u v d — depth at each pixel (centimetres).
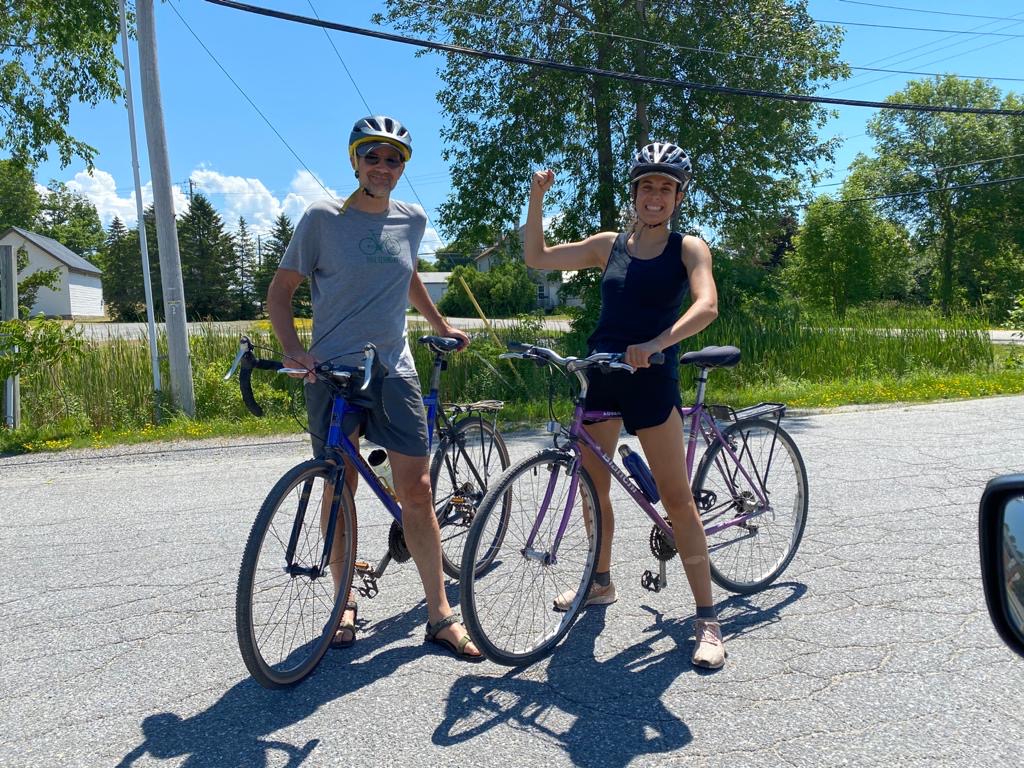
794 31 1798
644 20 1762
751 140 1789
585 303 1830
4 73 1612
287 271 315
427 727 264
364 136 310
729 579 372
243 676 303
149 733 263
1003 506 156
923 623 336
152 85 956
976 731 253
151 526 511
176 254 973
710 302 289
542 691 288
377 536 478
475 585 322
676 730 259
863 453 680
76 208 8106
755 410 385
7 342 900
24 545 477
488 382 1094
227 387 998
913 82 5109
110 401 965
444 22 1812
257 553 278
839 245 3925
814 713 267
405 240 330
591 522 337
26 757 250
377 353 306
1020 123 4797
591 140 1867
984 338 1416
